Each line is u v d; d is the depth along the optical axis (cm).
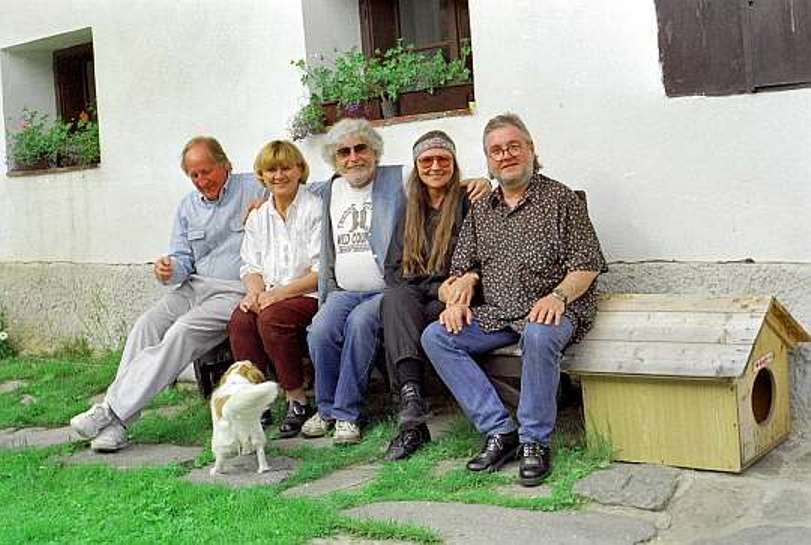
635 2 493
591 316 455
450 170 491
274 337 525
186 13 679
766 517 380
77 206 768
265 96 643
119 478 470
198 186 571
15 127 817
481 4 541
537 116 529
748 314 427
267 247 552
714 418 421
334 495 427
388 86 585
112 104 732
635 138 500
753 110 467
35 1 777
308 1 616
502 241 467
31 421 612
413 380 476
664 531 378
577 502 405
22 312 823
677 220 492
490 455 444
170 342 539
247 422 460
